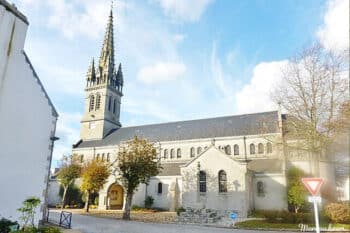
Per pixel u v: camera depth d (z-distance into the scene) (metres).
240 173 32.91
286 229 21.19
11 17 14.38
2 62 13.78
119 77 67.44
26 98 15.14
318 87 23.88
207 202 33.66
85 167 45.31
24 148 14.77
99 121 60.41
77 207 47.03
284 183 33.00
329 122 18.17
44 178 15.71
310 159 26.92
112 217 30.50
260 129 40.81
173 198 39.25
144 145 33.69
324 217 22.80
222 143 44.59
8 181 13.77
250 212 31.77
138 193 43.06
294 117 27.64
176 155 47.81
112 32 68.38
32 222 13.48
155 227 22.14
